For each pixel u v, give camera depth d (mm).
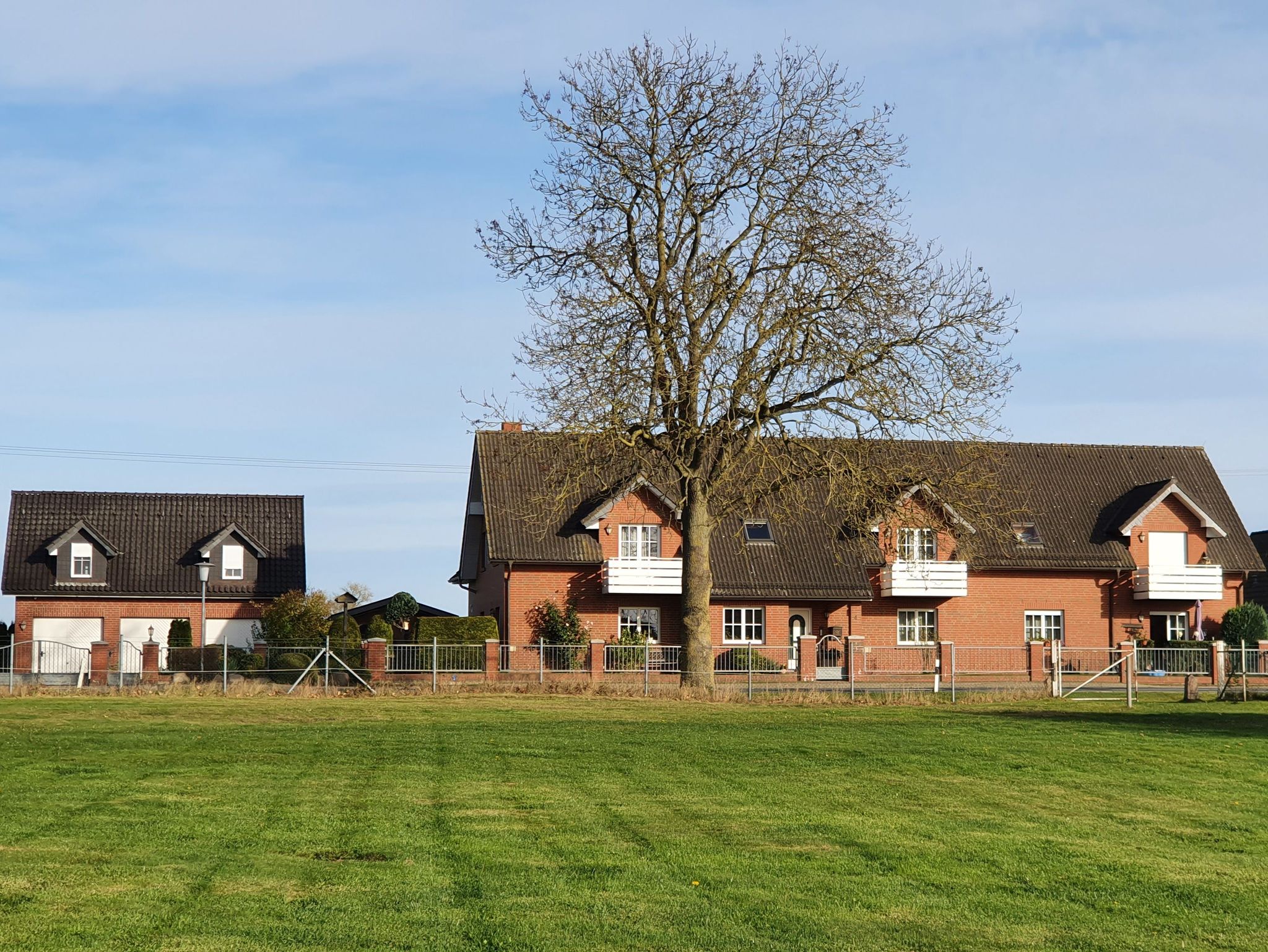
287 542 58156
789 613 48031
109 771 17359
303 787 16094
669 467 35594
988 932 9977
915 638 49094
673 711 28875
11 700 30219
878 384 32219
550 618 46250
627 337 32125
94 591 54781
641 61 32938
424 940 9320
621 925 9828
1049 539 50375
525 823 13766
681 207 33188
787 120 33094
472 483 54750
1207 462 54906
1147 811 15359
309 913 9984
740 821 14078
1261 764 19719
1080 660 44188
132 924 9602
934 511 35969
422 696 32500
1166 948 9680
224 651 34688
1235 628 48625
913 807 15328
